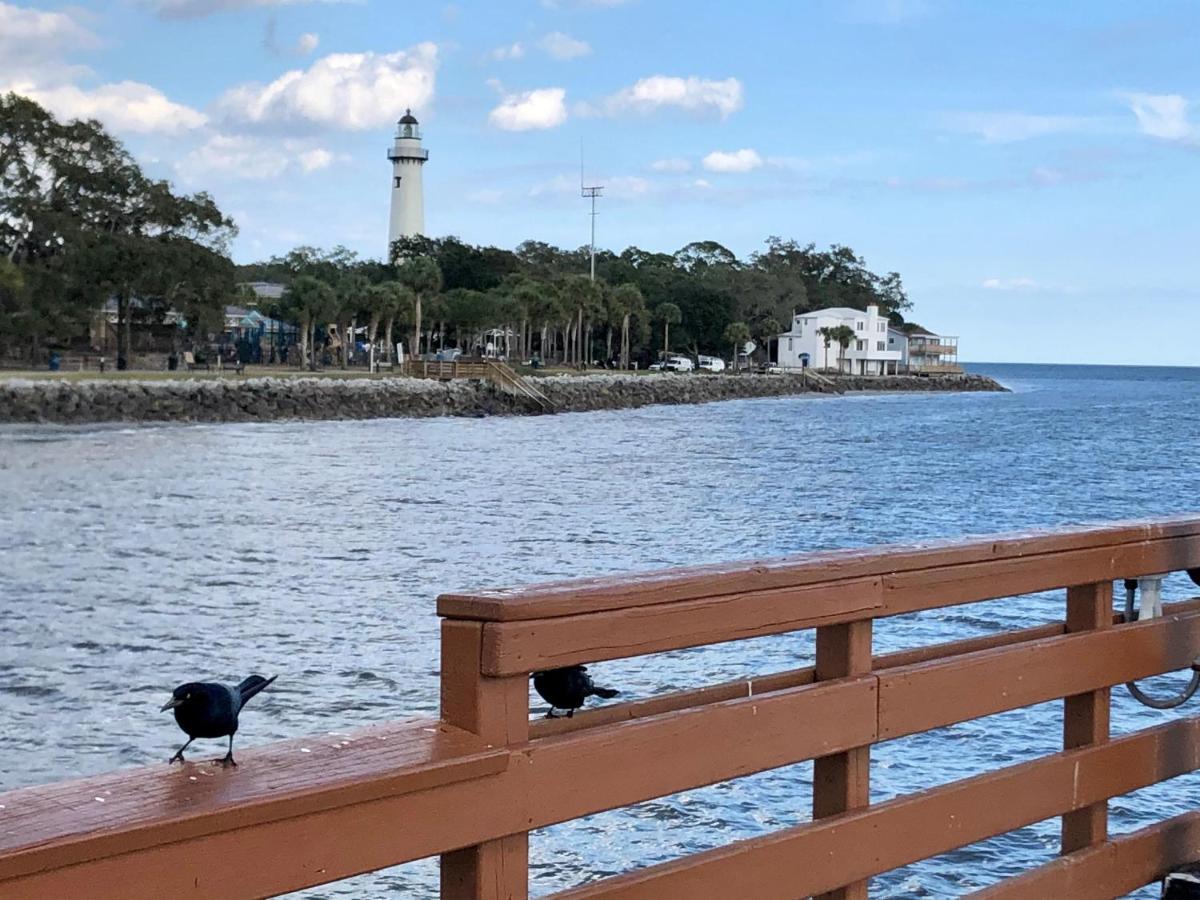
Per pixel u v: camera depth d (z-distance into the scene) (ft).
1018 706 11.07
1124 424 254.68
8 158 264.31
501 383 275.59
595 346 458.09
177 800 6.05
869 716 9.67
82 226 267.18
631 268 483.51
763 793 31.22
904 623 51.57
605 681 40.91
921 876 26.48
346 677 43.42
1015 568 10.98
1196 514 13.97
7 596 58.90
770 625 8.96
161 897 5.79
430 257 393.29
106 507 96.73
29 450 151.02
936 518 99.19
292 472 129.80
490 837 7.23
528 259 489.26
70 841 5.45
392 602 58.70
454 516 94.79
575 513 97.86
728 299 476.13
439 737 7.30
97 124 274.98
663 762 8.23
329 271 420.77
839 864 9.48
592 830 28.86
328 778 6.48
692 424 241.96
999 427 240.73
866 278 619.67
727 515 98.32
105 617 54.08
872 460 155.84
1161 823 13.02
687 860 8.53
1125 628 12.26
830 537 87.25
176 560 71.46
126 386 213.05
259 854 6.15
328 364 346.95
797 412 303.27
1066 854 12.24
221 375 260.21
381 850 6.67
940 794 10.35
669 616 8.29
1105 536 11.94
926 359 556.92
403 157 448.65
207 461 141.49
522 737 7.52
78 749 34.96
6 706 39.32
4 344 263.08
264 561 71.61
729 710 8.63
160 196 272.72
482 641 7.32
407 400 251.19
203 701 7.32
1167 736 12.87
